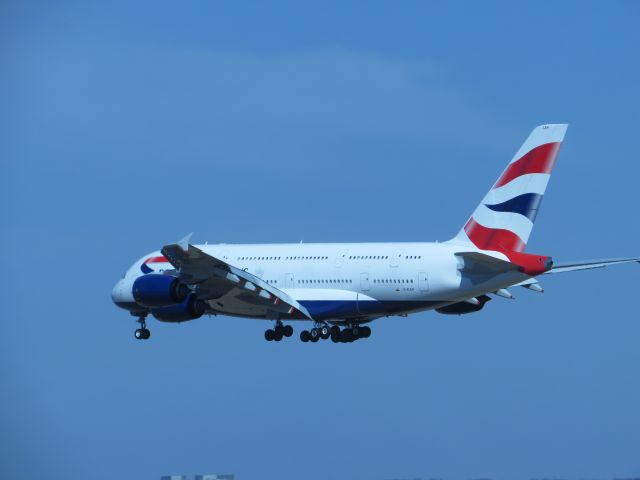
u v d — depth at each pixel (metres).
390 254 138.38
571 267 141.12
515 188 133.62
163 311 141.62
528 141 133.38
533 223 132.88
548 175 132.50
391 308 138.75
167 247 129.88
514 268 130.62
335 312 140.75
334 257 141.88
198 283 135.88
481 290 134.00
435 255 135.50
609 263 140.38
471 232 135.88
